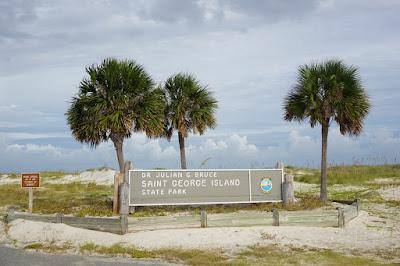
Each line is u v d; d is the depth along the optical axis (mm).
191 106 21828
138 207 18125
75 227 14508
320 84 18625
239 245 12773
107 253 12000
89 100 18500
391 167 32438
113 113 18547
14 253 12031
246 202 18344
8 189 27500
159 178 17547
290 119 19484
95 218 14266
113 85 18719
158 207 18312
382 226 15156
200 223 14461
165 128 21875
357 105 18406
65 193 25828
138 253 11820
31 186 17516
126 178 17141
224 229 14148
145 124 19062
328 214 15000
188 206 18609
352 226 15000
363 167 33094
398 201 20062
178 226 14359
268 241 13180
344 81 18500
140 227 14141
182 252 11914
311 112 18781
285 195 18594
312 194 23078
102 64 19266
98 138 19203
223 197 18109
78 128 19109
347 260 10984
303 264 10680
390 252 11922
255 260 11094
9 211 17031
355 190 24516
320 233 14086
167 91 21875
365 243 13008
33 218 15539
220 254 11797
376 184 26516
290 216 14820
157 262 11016
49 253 12062
